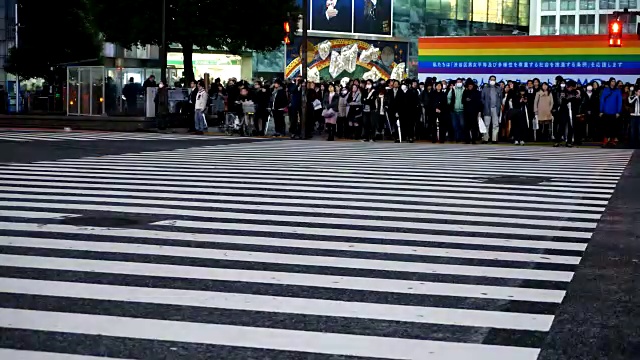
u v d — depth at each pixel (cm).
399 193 1291
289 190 1303
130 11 4081
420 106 2786
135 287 652
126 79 3559
